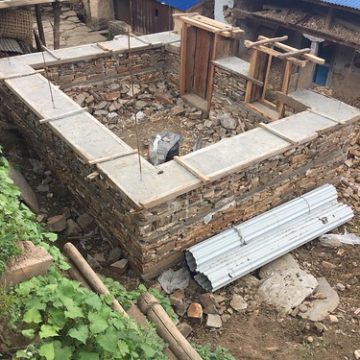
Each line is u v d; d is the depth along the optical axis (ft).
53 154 21.70
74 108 20.83
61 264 11.30
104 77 29.45
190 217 17.29
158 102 31.58
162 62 31.63
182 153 26.78
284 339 15.99
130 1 51.31
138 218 15.72
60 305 8.73
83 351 8.26
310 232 19.81
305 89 24.23
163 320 12.67
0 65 25.39
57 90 22.58
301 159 20.30
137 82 31.27
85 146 18.03
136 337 9.52
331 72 39.17
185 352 11.88
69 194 21.93
